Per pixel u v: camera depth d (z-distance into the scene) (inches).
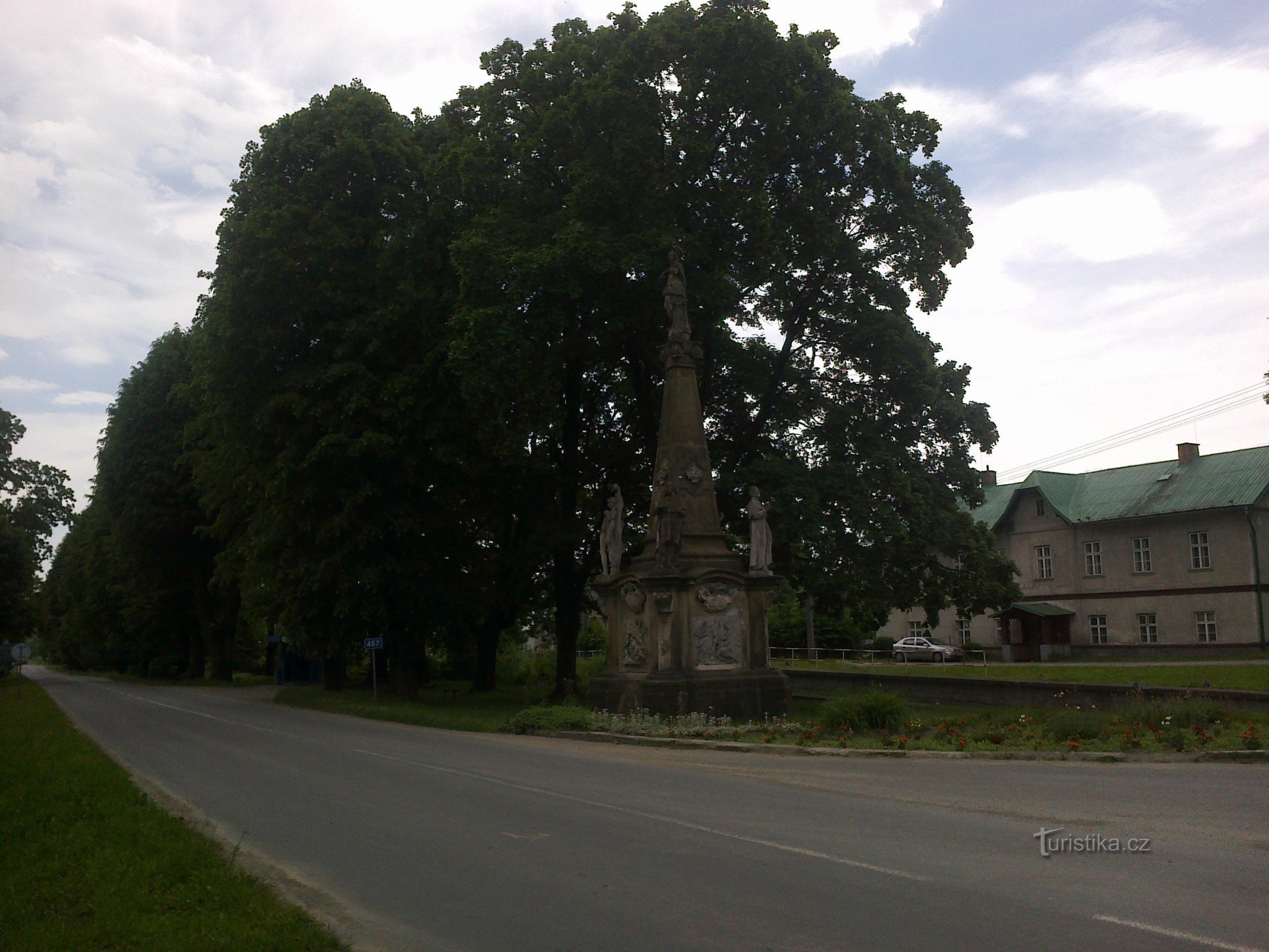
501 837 382.3
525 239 1073.5
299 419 1205.1
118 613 2404.0
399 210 1229.1
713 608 903.7
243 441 1253.1
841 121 1072.8
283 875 333.4
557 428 1269.7
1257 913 265.7
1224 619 1927.9
